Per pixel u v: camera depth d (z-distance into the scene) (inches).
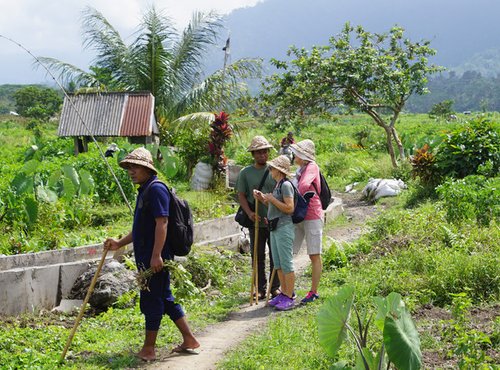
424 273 375.2
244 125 1140.5
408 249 420.5
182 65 1218.0
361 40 982.4
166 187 265.7
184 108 1176.2
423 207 590.6
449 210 520.1
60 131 1020.5
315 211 348.2
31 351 271.7
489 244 412.2
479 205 513.0
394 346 185.5
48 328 315.3
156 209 259.3
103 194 720.3
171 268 264.8
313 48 971.3
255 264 359.3
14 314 353.4
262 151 365.7
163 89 1194.0
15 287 354.6
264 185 366.0
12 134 2005.4
